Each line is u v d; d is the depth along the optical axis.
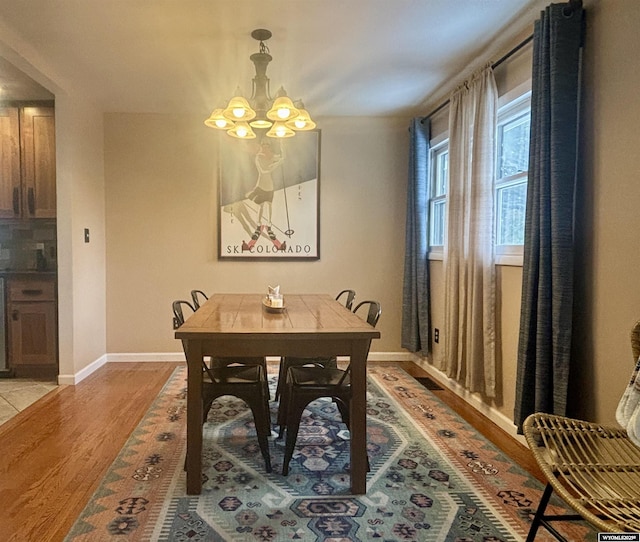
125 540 1.76
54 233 4.26
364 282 4.65
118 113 4.39
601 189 2.11
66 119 3.66
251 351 2.14
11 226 4.27
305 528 1.86
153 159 4.45
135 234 4.47
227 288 4.56
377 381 3.94
